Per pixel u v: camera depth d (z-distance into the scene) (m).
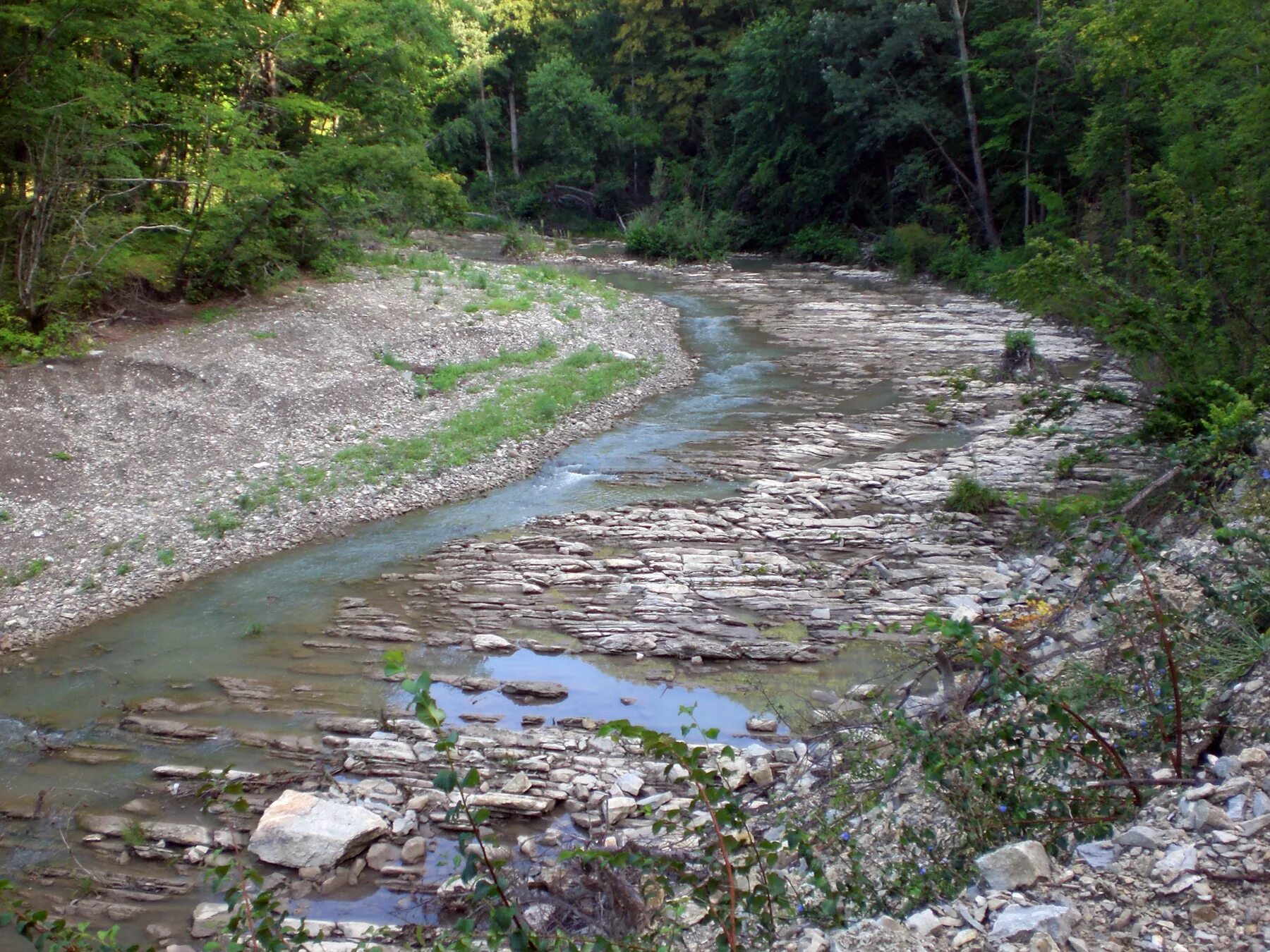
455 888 5.70
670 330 24.25
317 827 6.22
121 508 12.16
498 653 9.08
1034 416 13.36
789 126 42.00
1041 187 29.48
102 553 11.20
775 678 8.44
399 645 9.28
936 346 22.28
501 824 6.50
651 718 7.91
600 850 4.04
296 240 22.98
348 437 14.79
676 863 4.02
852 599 9.77
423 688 3.38
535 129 55.75
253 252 20.25
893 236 36.34
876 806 5.50
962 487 11.94
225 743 7.66
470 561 11.16
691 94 51.47
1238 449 8.48
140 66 20.28
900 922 3.98
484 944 4.72
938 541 11.10
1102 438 13.08
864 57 36.75
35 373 14.49
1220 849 3.89
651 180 52.88
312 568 11.13
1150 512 9.64
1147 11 17.20
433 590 10.45
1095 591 6.70
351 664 8.93
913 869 4.43
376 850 6.23
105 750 7.59
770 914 3.93
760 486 13.23
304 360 17.17
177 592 10.59
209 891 5.99
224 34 20.53
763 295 30.75
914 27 33.94
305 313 19.86
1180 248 13.45
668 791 6.80
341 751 7.49
